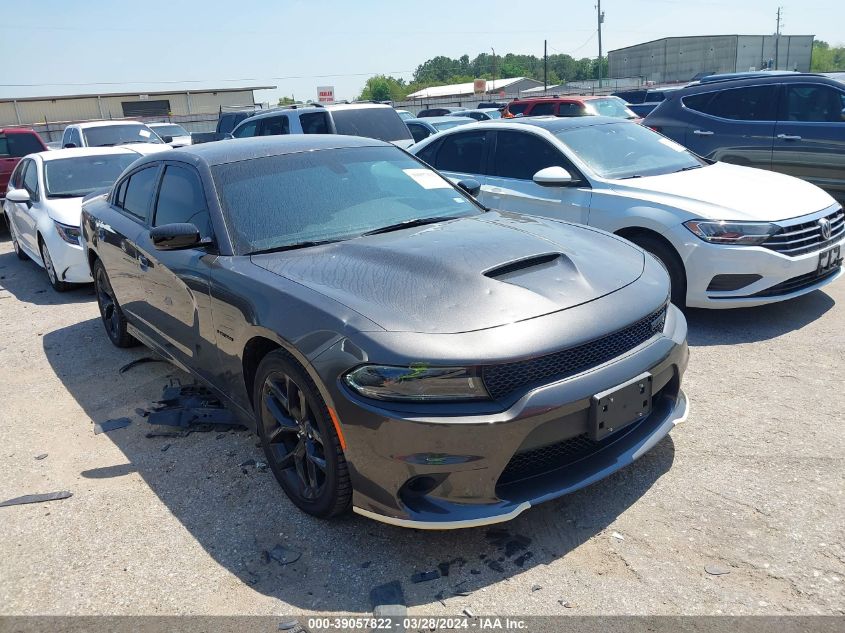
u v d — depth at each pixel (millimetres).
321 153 4203
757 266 4902
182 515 3217
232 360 3414
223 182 3816
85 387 4914
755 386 4148
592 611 2447
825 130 8117
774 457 3344
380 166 4262
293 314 2914
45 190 8086
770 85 8695
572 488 2754
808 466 3246
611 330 2812
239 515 3184
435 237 3475
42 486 3570
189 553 2934
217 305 3424
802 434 3545
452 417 2547
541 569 2684
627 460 2910
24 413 4527
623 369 2805
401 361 2572
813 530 2789
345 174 4066
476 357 2559
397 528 3006
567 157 6004
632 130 6605
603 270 3197
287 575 2752
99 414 4438
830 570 2561
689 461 3357
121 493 3441
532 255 3180
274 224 3633
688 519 2916
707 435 3598
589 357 2773
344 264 3201
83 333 6211
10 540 3107
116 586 2752
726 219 4957
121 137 14133
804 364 4430
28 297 7758
